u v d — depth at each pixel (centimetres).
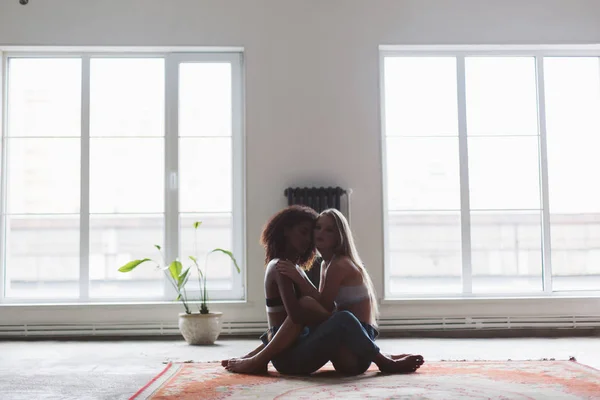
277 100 611
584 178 641
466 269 625
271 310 362
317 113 611
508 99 642
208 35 613
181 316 548
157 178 627
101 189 624
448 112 640
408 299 600
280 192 606
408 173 635
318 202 594
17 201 623
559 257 634
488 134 639
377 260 604
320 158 609
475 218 633
